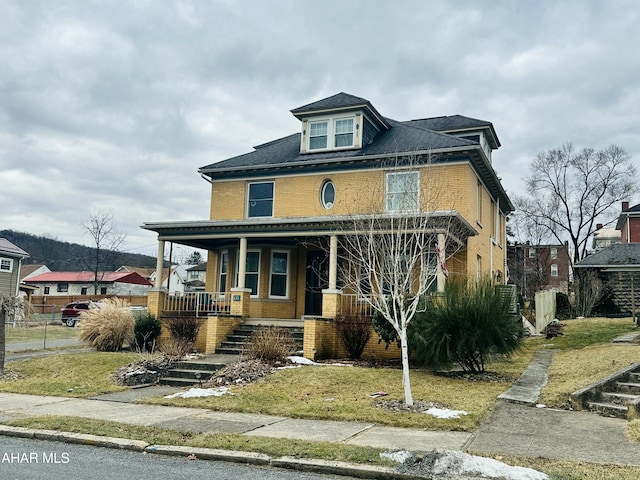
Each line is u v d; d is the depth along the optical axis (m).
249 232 18.28
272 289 20.39
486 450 7.01
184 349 15.44
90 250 71.94
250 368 12.87
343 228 16.39
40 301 50.09
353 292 16.73
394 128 22.00
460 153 17.95
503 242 27.25
